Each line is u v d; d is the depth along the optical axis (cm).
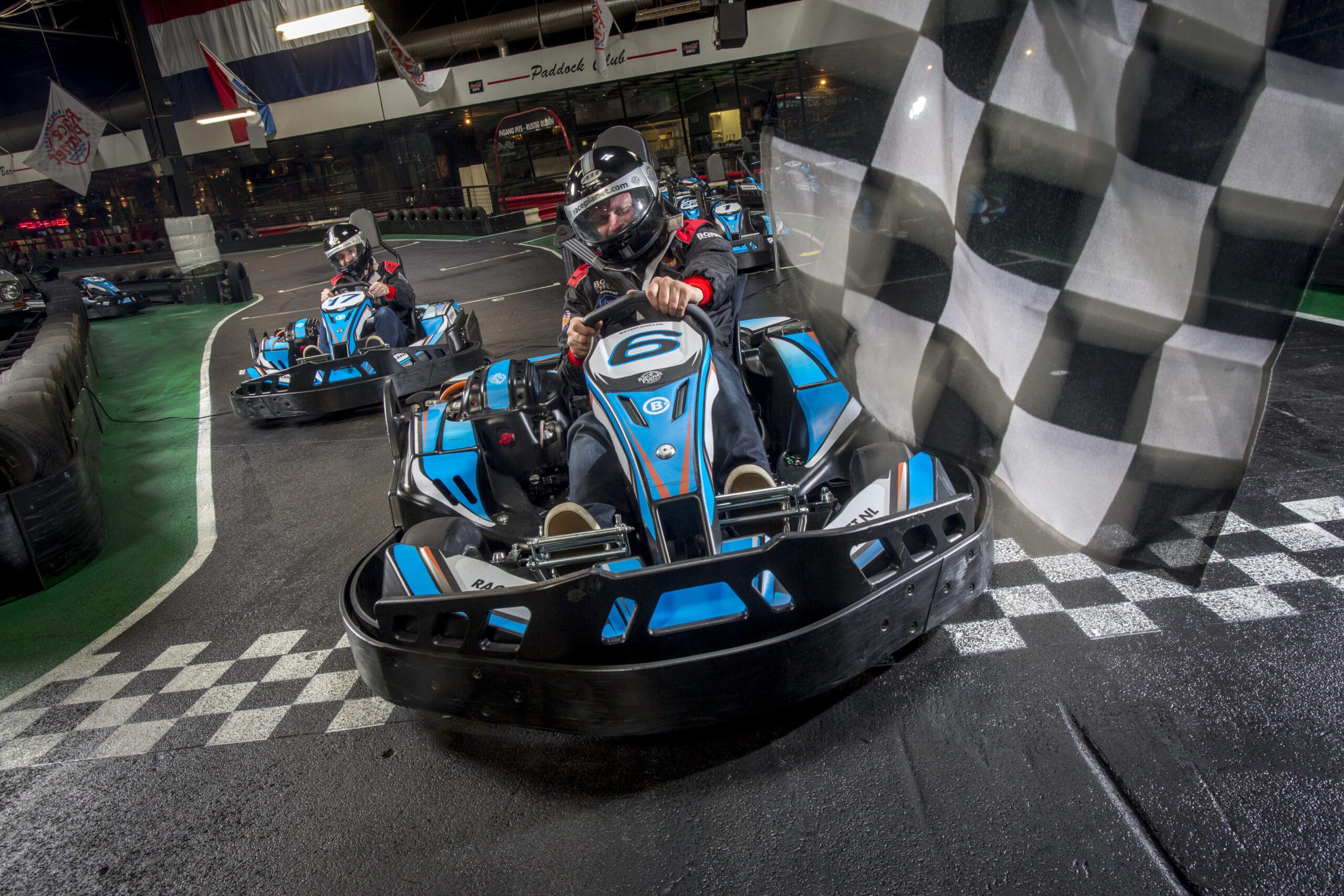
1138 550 137
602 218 245
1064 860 147
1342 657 188
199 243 1448
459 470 279
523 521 272
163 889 178
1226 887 138
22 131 2494
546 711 188
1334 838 143
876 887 148
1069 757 171
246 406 564
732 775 183
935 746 181
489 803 187
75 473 390
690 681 177
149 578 363
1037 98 134
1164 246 130
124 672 282
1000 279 141
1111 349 136
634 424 212
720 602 186
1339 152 118
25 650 312
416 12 2284
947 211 141
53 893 183
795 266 150
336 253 594
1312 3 116
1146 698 185
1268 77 120
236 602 323
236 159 2364
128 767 225
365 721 227
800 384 267
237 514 426
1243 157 123
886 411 149
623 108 2027
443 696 197
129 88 2566
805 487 247
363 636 207
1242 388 129
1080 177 133
